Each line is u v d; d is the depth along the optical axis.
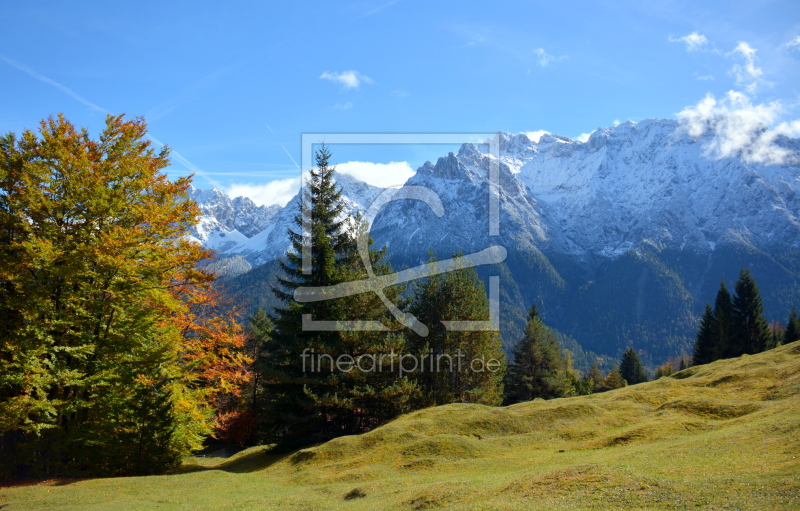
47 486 24.61
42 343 25.31
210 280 31.61
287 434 37.38
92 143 28.50
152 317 28.98
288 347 38.34
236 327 34.53
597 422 31.31
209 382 41.88
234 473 30.34
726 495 13.77
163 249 28.78
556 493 16.42
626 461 20.03
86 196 26.75
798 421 19.69
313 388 37.56
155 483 25.84
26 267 26.08
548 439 29.27
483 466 25.14
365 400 39.28
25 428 24.38
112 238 26.38
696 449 19.83
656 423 27.56
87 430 26.73
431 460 27.05
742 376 36.84
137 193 29.44
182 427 30.61
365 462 28.28
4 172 26.03
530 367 73.06
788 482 13.67
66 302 26.88
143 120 30.55
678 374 46.97
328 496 23.02
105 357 28.08
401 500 19.84
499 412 34.97
